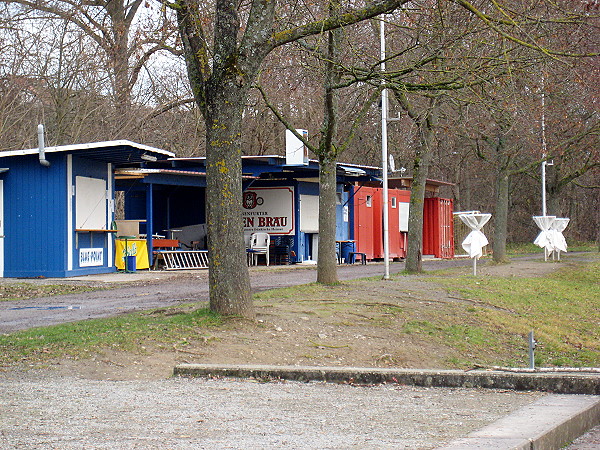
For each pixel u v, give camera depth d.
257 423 6.48
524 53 14.12
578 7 13.75
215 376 9.16
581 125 25.33
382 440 5.81
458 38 13.05
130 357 9.87
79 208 21.95
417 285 17.53
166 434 6.01
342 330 12.31
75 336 10.80
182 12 11.85
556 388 8.27
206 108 11.47
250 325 11.55
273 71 18.62
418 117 19.72
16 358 9.76
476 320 14.70
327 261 16.67
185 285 19.47
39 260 21.48
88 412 6.92
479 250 22.08
